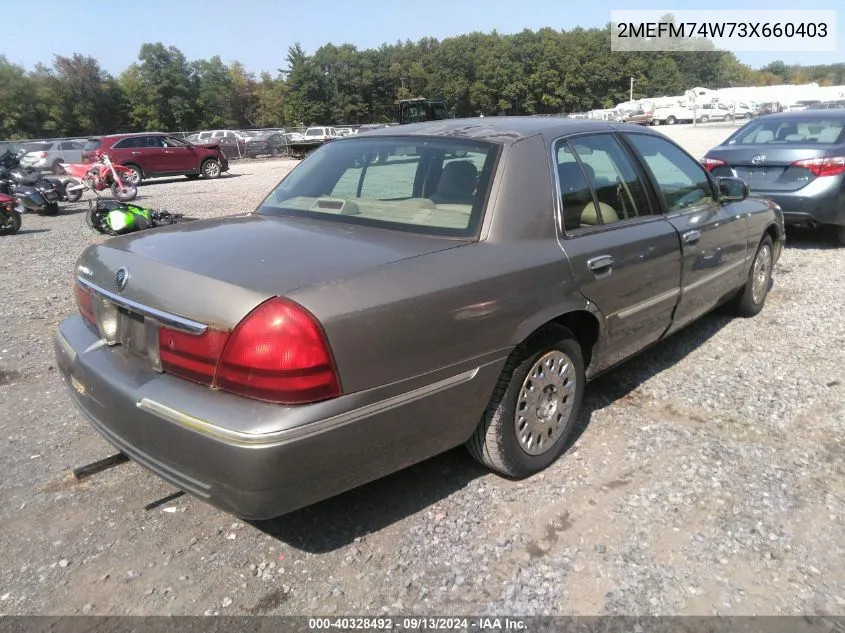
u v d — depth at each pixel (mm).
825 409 3861
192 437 2250
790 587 2473
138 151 21531
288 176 3859
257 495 2215
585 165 3438
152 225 10102
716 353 4773
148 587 2508
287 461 2191
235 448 2162
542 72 91250
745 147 8227
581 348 3449
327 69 82875
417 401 2504
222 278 2338
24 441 3631
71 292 7102
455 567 2596
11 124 66562
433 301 2500
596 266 3188
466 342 2621
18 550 2719
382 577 2549
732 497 3012
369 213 3121
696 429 3650
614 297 3357
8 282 7684
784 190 7820
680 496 3023
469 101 91562
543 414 3150
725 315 5551
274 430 2162
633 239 3480
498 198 2926
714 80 105438
